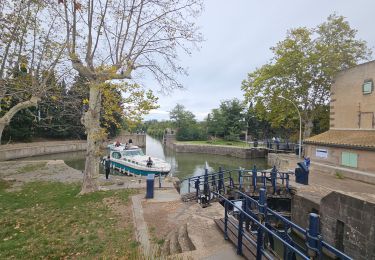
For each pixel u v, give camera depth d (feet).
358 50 99.60
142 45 41.83
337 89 67.97
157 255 19.27
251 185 48.98
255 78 118.32
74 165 104.06
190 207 34.58
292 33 99.35
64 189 45.55
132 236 25.20
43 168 70.79
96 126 41.50
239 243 19.19
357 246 29.96
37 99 46.39
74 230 26.55
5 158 108.06
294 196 43.68
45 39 45.80
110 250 22.11
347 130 64.08
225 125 194.59
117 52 40.32
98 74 37.73
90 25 37.96
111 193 42.16
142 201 37.55
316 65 95.71
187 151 163.32
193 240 22.13
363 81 59.62
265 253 16.88
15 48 44.21
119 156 88.84
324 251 34.09
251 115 181.88
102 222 28.94
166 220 29.66
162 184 49.57
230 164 113.39
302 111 106.93
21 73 45.73
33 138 153.28
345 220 31.73
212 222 26.76
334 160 60.95
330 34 101.24
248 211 26.66
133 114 34.50
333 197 33.91
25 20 43.60
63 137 169.89
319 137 68.80
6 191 43.42
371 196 30.78
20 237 24.53
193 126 216.54
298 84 101.81
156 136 340.18
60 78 47.26
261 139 186.80
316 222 15.97
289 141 146.72
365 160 52.21
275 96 104.17
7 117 44.98
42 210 32.83
